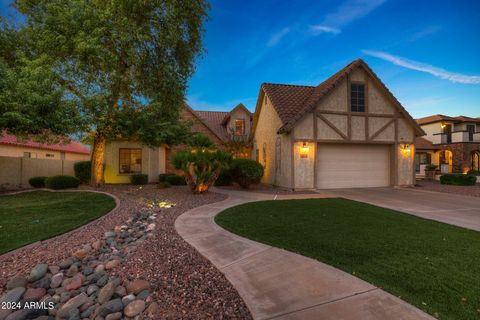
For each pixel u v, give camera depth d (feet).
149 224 18.24
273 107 45.68
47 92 26.05
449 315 7.31
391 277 9.80
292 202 27.50
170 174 50.08
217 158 33.68
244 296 8.63
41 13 31.45
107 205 24.25
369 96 41.70
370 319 7.13
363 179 42.39
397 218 19.97
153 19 33.68
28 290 9.61
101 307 8.56
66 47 29.73
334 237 14.98
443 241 14.26
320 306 7.86
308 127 39.06
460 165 65.05
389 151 43.62
